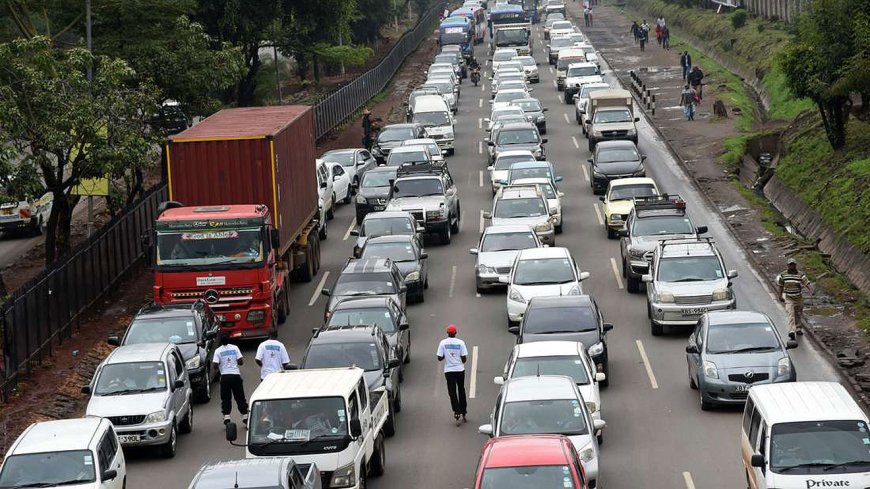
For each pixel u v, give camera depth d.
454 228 63.50
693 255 44.72
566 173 76.94
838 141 71.19
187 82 64.44
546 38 163.62
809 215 65.31
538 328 38.22
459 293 51.94
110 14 65.75
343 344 35.03
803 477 24.80
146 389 34.25
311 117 57.41
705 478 29.64
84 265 49.94
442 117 87.50
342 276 46.53
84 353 45.47
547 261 46.62
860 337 42.81
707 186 70.19
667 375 39.22
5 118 48.47
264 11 94.31
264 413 28.00
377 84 124.56
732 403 34.94
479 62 147.25
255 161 47.16
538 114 91.38
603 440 33.16
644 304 48.72
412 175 62.72
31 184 49.38
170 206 46.25
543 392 29.25
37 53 50.81
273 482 22.92
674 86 113.50
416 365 42.00
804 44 69.88
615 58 140.75
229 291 44.09
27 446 27.88
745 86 112.19
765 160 80.62
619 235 54.31
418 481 30.64
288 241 49.84
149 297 53.81
